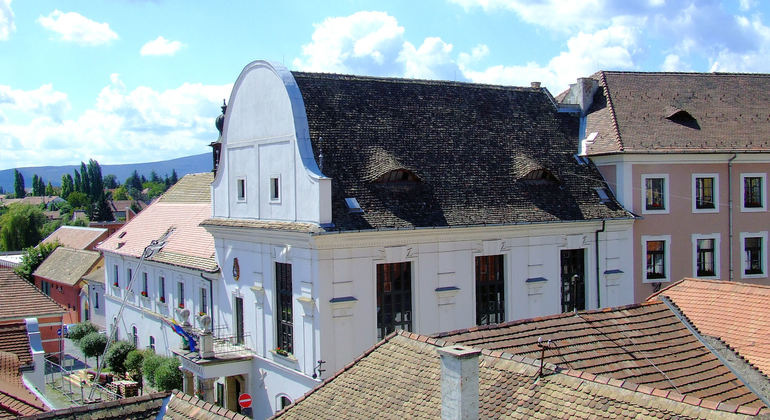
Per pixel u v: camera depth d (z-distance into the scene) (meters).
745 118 39.62
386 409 15.07
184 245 43.66
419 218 30.75
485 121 36.91
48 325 40.69
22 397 19.83
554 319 18.72
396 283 30.59
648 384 16.61
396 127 33.91
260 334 33.44
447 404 12.72
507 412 13.65
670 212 36.81
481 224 31.69
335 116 32.69
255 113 34.06
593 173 37.34
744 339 18.73
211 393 33.16
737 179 37.97
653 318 19.77
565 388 13.73
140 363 44.06
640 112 39.16
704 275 37.62
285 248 31.12
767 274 38.62
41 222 131.75
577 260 35.19
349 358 29.44
